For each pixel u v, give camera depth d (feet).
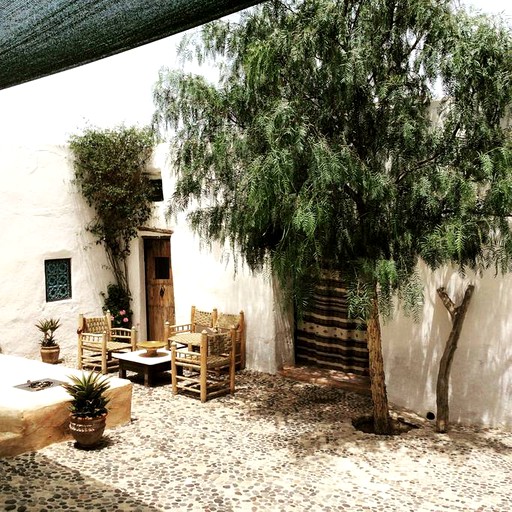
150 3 6.10
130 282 35.60
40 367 24.47
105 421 19.21
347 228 17.31
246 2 5.73
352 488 16.16
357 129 18.04
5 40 7.03
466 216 16.62
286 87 17.52
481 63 16.65
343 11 16.71
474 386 21.21
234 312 30.48
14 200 30.27
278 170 15.65
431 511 14.82
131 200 34.04
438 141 17.63
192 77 19.94
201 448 19.07
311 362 29.86
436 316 21.91
